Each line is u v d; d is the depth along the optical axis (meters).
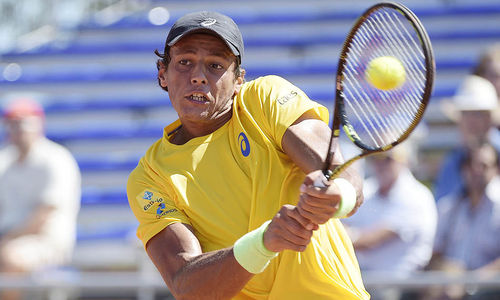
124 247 24.55
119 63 34.84
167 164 9.26
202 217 8.91
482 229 17.42
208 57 8.80
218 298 8.12
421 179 26.77
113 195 27.20
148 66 34.44
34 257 19.72
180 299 8.45
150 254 9.12
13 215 20.47
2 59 35.41
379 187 18.52
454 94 29.61
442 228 17.95
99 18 37.88
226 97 9.02
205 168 9.02
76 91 33.47
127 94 33.09
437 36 32.88
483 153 17.84
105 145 29.97
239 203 8.86
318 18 35.25
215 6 36.72
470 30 33.75
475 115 18.23
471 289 15.77
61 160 21.09
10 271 19.39
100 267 24.58
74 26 37.28
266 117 8.87
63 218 20.70
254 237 7.80
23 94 33.50
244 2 36.47
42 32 37.53
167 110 31.33
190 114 8.87
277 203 8.75
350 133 8.00
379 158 18.39
